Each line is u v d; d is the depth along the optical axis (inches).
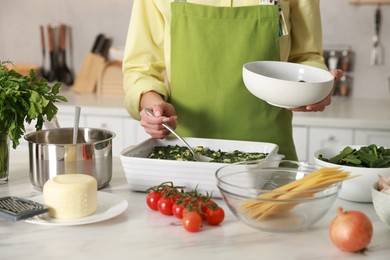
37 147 61.6
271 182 57.8
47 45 159.0
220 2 75.5
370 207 58.2
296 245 49.0
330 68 142.9
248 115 76.4
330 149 65.1
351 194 59.0
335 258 46.6
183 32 75.8
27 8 158.7
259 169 57.2
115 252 47.7
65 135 68.2
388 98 143.6
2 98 60.6
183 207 53.6
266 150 68.1
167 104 70.1
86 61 152.6
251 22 74.5
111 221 54.4
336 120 119.4
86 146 61.5
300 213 50.1
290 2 77.2
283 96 63.2
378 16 140.6
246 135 76.9
